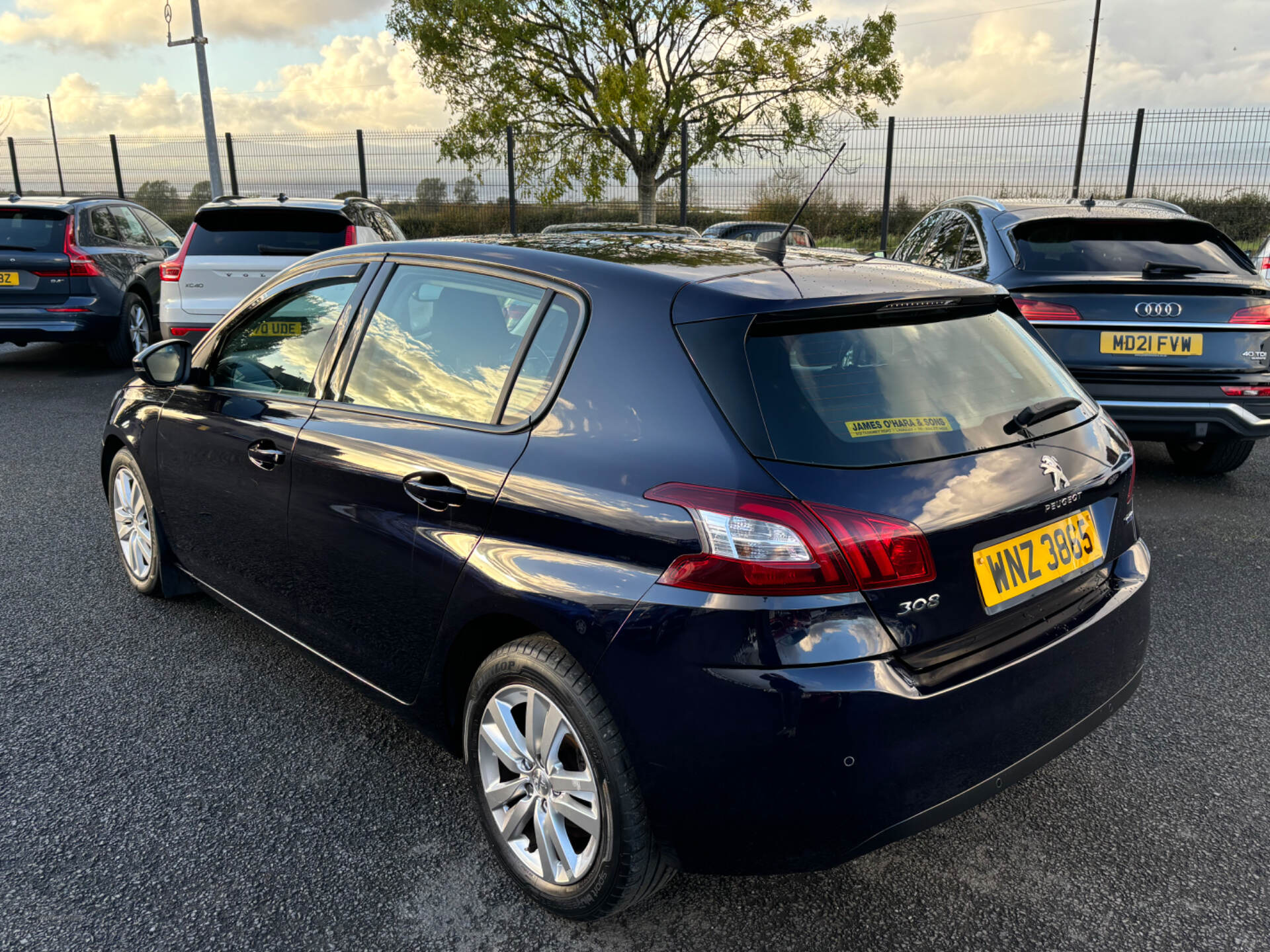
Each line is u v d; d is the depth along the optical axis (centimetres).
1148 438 494
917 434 192
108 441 391
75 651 345
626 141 1853
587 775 199
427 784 266
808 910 218
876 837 180
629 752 187
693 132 1831
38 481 565
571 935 209
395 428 245
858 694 172
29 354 1068
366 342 269
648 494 186
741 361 189
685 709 178
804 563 171
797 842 179
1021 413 212
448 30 1792
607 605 186
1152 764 274
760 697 172
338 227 801
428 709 242
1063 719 208
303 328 293
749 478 177
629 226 333
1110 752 281
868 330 207
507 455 214
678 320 199
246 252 783
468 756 230
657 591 181
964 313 230
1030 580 202
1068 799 259
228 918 213
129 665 335
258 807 255
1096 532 223
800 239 1428
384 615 246
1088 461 221
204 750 282
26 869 229
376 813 253
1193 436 488
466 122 1803
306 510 269
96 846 238
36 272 874
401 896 221
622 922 214
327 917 214
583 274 222
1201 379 476
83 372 946
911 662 182
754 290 201
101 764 274
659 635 179
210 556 331
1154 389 476
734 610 173
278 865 232
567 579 194
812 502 175
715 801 180
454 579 218
